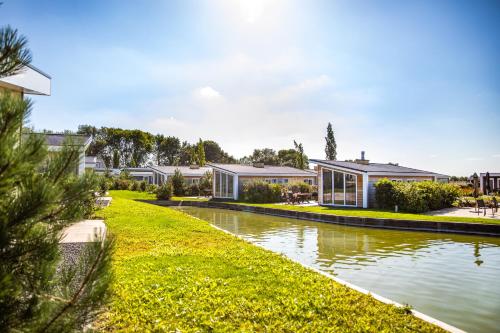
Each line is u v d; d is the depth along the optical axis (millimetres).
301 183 39406
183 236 13461
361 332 5387
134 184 51781
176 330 5223
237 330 5309
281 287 7387
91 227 8906
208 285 7367
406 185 25531
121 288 6832
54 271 2738
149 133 100188
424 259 12117
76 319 2613
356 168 28922
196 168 58969
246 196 37375
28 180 2432
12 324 2396
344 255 12828
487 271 10516
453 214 22750
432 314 7352
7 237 2338
